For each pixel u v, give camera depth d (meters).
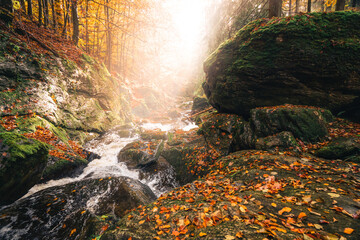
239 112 7.67
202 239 1.90
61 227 3.36
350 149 4.05
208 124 7.71
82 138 8.23
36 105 6.73
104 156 7.43
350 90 5.63
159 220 2.49
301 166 3.71
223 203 2.59
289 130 5.23
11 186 3.53
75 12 11.12
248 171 3.85
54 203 4.00
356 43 5.50
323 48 5.81
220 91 8.10
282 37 6.35
